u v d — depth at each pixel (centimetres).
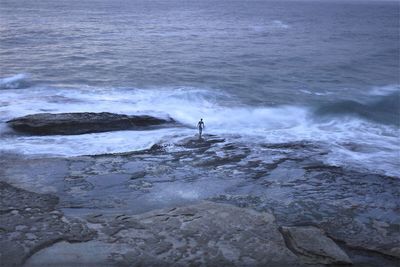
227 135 1867
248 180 1418
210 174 1455
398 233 1134
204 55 3997
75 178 1380
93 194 1280
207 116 2175
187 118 2122
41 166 1462
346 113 2306
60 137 1777
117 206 1216
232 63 3625
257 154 1648
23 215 1129
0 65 3158
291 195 1321
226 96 2564
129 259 966
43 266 934
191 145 1722
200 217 1145
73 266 938
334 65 3731
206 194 1310
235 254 999
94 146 1694
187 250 1005
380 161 1620
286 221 1169
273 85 2906
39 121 1820
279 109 2353
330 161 1600
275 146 1747
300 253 1015
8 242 1004
